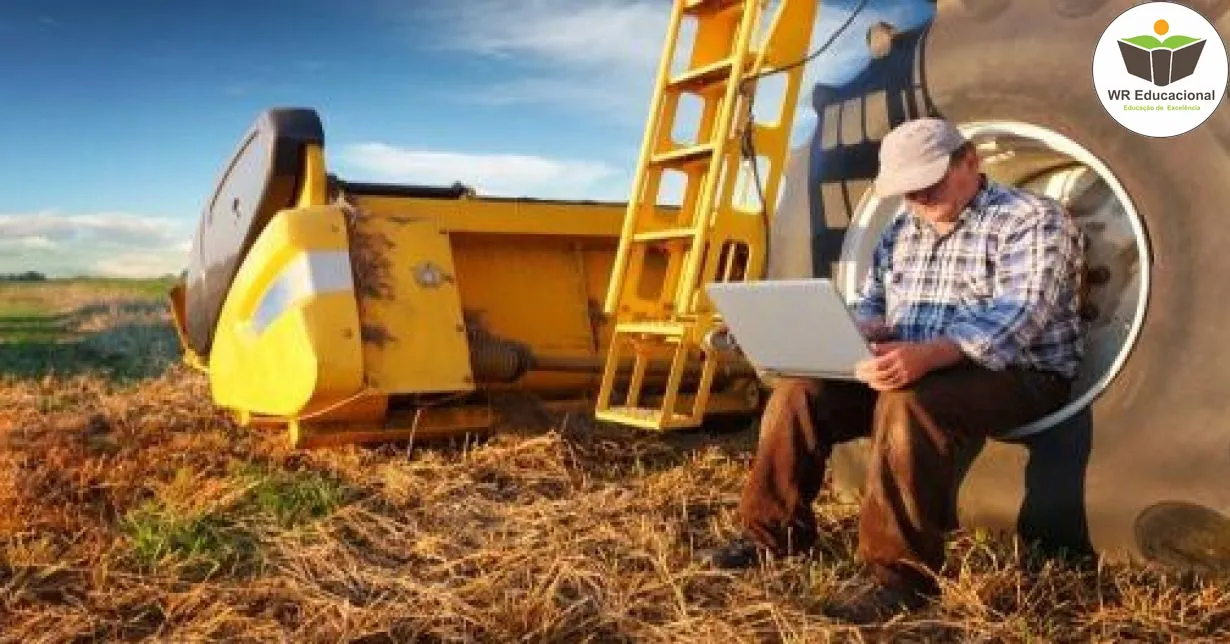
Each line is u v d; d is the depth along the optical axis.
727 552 3.50
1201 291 3.21
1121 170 3.45
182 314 6.65
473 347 4.78
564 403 5.30
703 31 4.85
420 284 4.64
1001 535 3.63
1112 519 3.35
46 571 3.53
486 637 3.06
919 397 3.15
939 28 4.15
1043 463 3.51
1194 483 3.17
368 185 5.10
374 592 3.41
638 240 4.78
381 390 4.44
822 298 3.13
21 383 7.70
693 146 4.59
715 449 4.91
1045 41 3.71
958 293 3.48
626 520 3.97
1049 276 3.28
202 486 4.41
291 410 4.52
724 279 4.95
